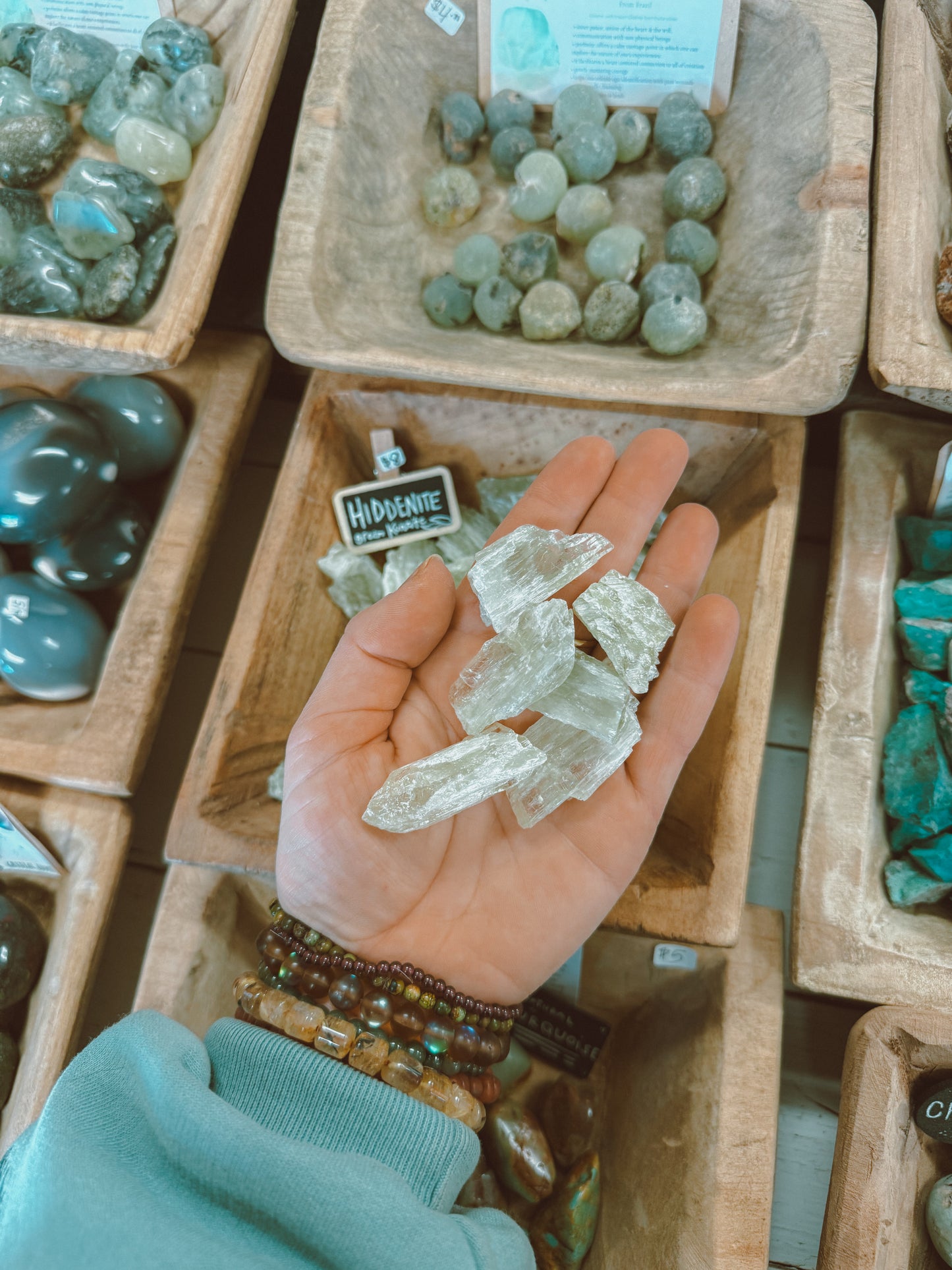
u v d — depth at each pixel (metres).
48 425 0.34
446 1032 0.25
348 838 0.26
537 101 0.39
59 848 0.35
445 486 0.37
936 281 0.32
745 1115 0.29
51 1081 0.32
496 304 0.36
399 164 0.38
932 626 0.32
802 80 0.35
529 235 0.36
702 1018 0.31
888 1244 0.27
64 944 0.34
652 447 0.31
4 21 0.41
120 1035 0.23
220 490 0.37
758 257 0.35
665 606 0.30
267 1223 0.20
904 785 0.31
